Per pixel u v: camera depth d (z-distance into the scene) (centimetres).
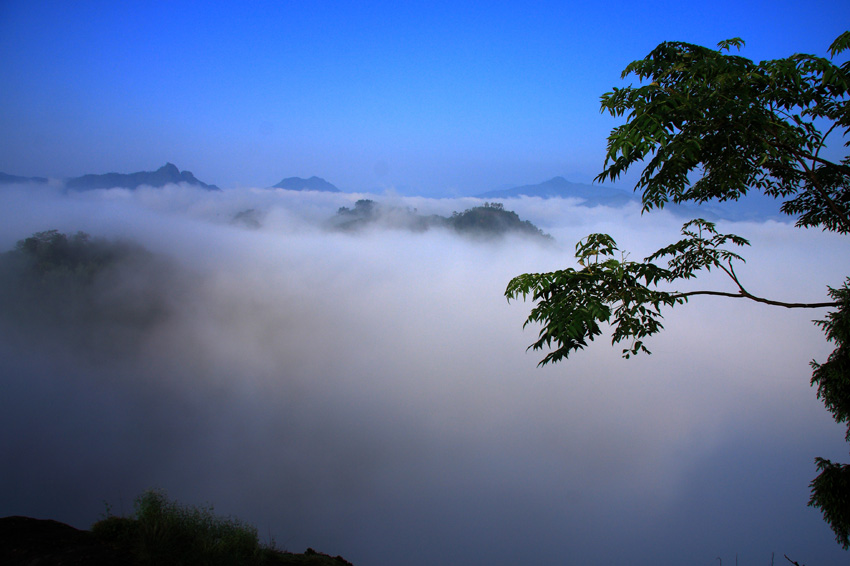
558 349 414
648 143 357
